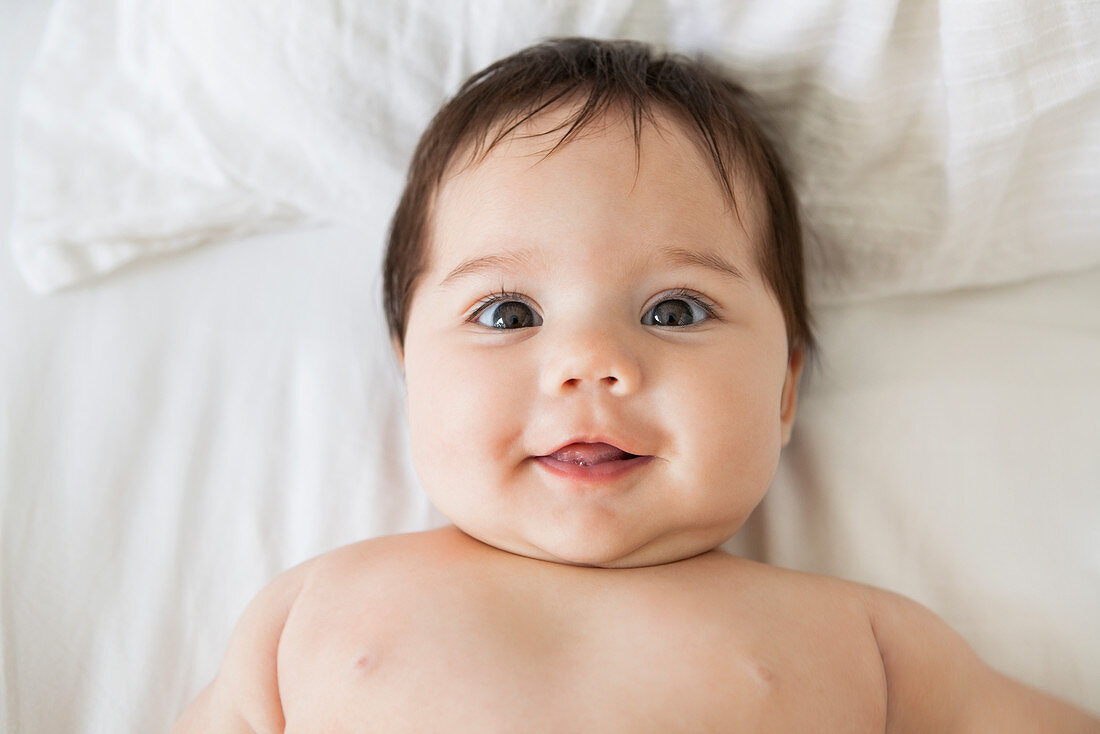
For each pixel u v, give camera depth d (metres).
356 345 1.05
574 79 0.92
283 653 0.83
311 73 1.02
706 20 0.99
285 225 1.12
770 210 0.94
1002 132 0.94
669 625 0.78
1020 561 0.95
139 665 0.93
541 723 0.72
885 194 1.01
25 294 1.05
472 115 0.92
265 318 1.07
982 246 1.03
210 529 0.98
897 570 0.96
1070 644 0.91
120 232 1.07
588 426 0.77
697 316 0.85
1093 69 0.91
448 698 0.74
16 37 1.17
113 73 1.09
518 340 0.82
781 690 0.75
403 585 0.82
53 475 0.98
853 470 1.00
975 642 0.93
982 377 1.02
